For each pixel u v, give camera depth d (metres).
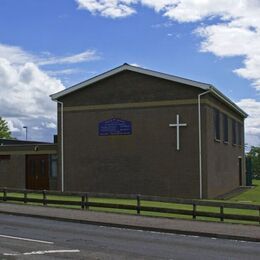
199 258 11.88
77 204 24.25
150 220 19.50
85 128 34.88
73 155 35.16
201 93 31.56
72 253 12.12
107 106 34.22
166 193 32.16
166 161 32.28
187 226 17.84
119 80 33.94
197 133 31.59
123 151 33.53
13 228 17.41
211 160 32.81
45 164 37.75
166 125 32.38
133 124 33.31
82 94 35.12
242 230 16.91
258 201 30.89
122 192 33.38
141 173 32.94
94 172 34.38
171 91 32.31
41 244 13.54
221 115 36.88
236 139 44.34
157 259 11.58
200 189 31.42
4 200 27.61
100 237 15.45
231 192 39.50
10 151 39.28
